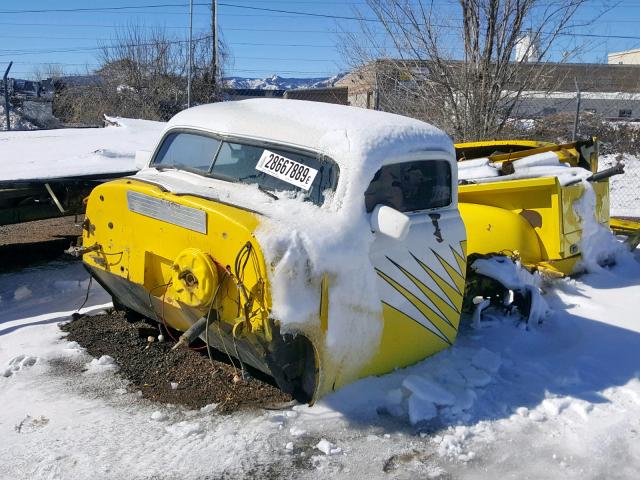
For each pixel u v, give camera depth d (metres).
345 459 3.33
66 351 4.52
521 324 5.21
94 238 4.45
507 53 11.98
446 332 4.48
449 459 3.38
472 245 5.82
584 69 14.33
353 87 16.42
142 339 4.79
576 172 6.84
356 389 3.89
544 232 6.34
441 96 12.59
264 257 3.33
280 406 3.80
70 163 7.45
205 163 4.39
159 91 25.22
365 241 3.70
